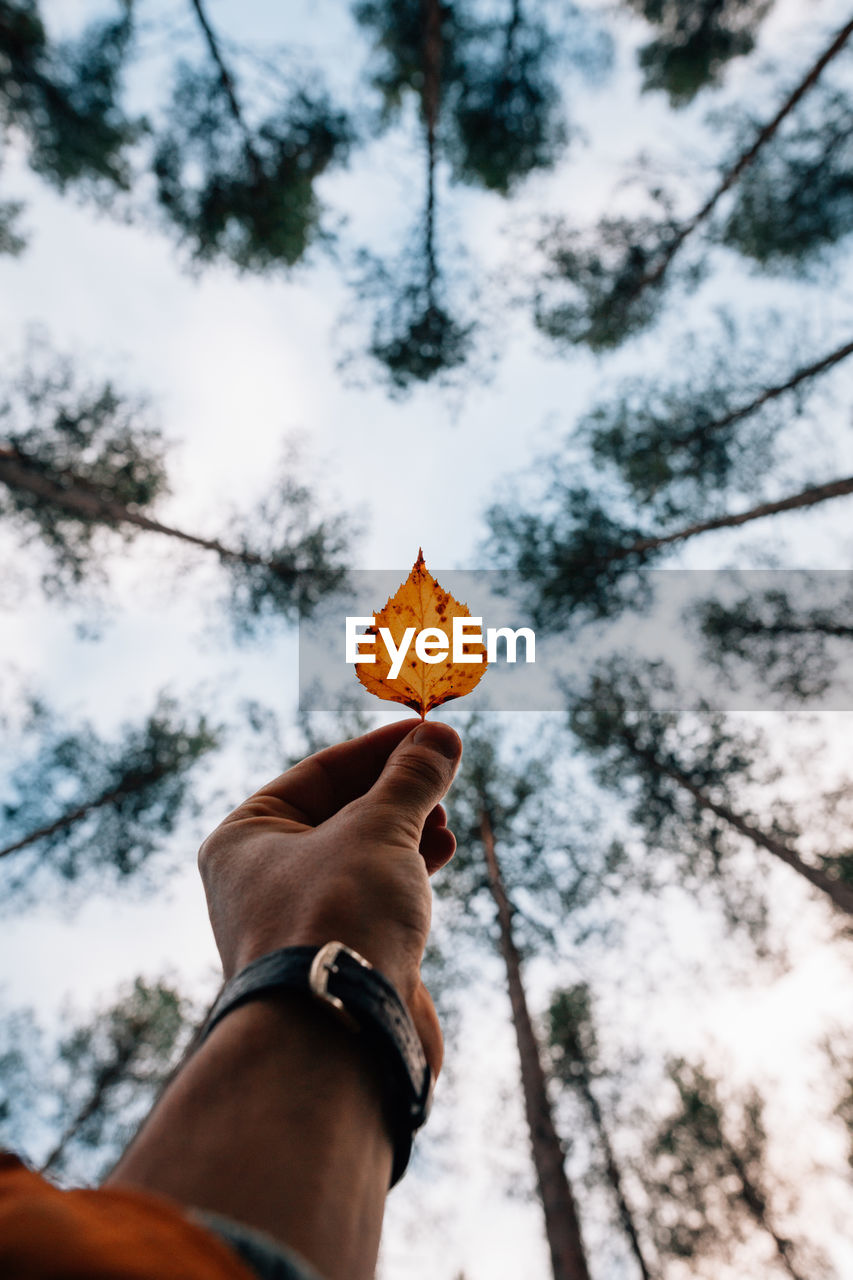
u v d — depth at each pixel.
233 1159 0.46
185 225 10.34
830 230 9.77
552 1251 5.98
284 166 9.89
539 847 10.87
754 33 9.86
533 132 10.22
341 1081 0.54
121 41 8.84
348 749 1.24
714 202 9.96
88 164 9.66
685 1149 12.42
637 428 11.41
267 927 0.74
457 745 1.14
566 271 11.16
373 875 0.81
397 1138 0.56
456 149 10.62
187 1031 11.75
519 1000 8.42
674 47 10.06
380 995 0.60
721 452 11.00
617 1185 11.27
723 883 11.14
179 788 11.48
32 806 11.00
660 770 11.44
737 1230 12.02
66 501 9.93
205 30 8.63
